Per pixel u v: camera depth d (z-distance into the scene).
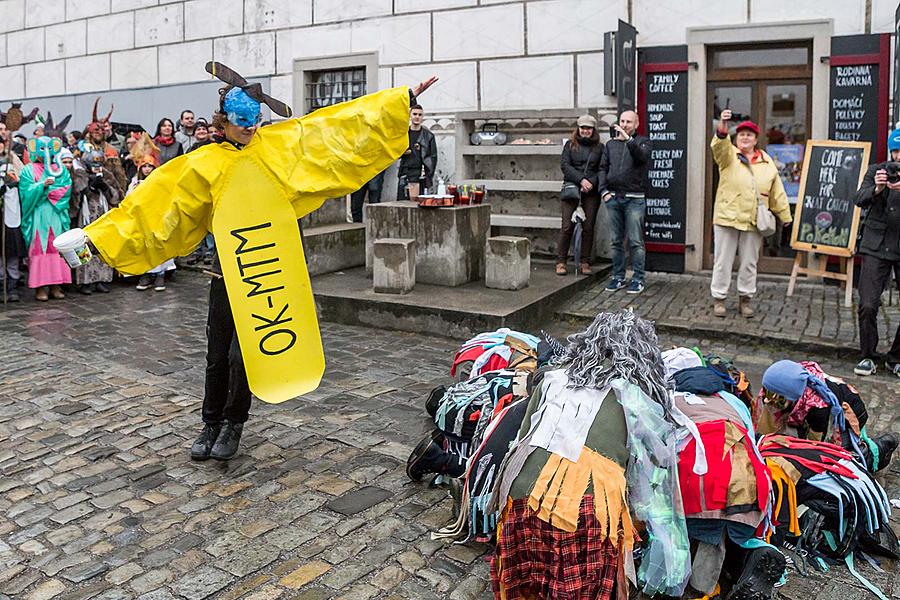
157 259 4.76
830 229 8.65
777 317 8.24
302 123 4.87
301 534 4.24
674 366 4.46
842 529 3.90
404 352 7.63
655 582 3.47
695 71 10.10
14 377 6.85
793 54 9.81
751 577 3.44
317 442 5.46
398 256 8.71
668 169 10.32
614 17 10.47
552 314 8.77
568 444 3.15
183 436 5.58
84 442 5.48
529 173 11.23
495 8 11.25
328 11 12.62
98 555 4.07
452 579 3.81
